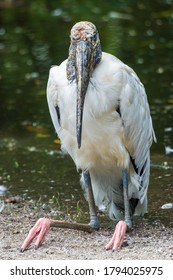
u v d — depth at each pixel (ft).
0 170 45.34
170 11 78.02
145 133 36.37
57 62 64.59
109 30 72.59
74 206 39.81
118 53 65.98
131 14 77.97
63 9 81.25
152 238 34.45
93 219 35.78
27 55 67.10
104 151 35.17
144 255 31.53
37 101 57.11
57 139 50.37
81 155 35.73
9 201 40.11
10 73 63.05
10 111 55.62
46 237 34.50
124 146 35.37
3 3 82.84
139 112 35.40
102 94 33.50
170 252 31.91
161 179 42.96
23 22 77.30
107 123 34.27
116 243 32.60
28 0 83.46
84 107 33.58
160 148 47.67
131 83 34.50
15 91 59.26
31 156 47.60
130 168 36.60
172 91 56.75
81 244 33.53
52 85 34.55
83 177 36.73
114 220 37.88
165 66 62.18
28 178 43.93
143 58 64.44
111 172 36.60
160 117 52.21
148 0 82.33
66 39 71.05
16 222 36.96
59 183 43.11
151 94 56.34
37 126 52.75
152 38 69.87
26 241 32.68
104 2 82.43
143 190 37.04
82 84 32.99
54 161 46.62
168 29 72.23
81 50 33.30
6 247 32.99
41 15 79.46
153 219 37.60
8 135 51.44
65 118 34.53
